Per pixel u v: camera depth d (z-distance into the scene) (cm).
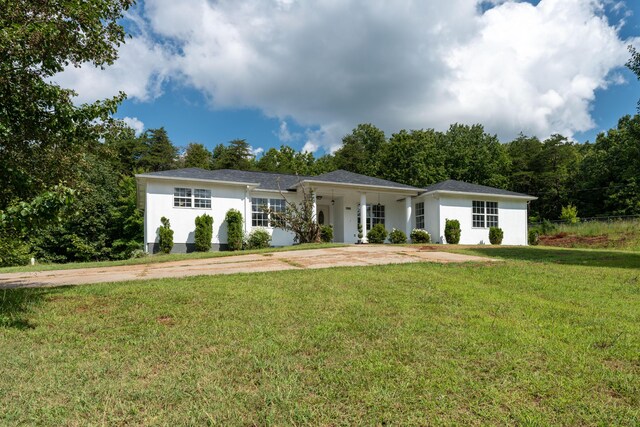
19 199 605
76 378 311
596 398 272
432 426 237
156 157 4594
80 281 835
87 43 677
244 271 930
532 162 4556
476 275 807
